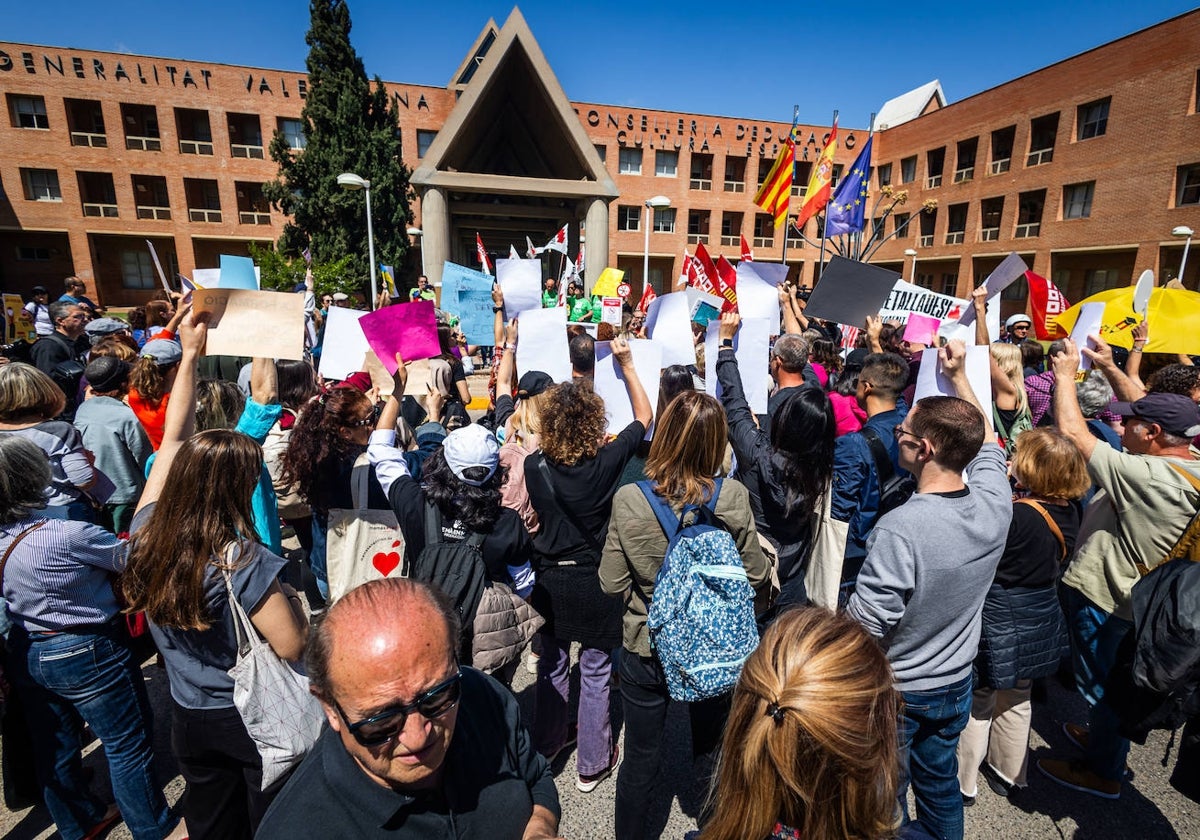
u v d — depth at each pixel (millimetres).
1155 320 4262
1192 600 1765
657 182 32594
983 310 2846
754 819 984
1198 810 2484
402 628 983
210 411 3367
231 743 1743
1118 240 22938
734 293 4520
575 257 21672
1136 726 1942
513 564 2248
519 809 1168
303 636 1741
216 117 27562
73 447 2711
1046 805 2494
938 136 30438
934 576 1761
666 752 2807
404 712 966
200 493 1624
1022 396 3377
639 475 2727
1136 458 2232
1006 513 1859
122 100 26672
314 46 23469
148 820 2133
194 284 3715
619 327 8227
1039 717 3074
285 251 23844
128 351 4656
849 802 926
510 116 19766
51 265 28688
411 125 28609
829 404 2223
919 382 2479
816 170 8188
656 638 1880
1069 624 2607
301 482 3061
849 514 2531
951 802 1961
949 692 1864
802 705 916
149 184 28562
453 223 23609
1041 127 25969
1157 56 21453
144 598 1661
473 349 6379
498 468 2270
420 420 4707
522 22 14531
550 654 2605
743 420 2650
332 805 1055
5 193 26609
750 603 1852
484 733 1207
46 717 2084
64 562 1931
